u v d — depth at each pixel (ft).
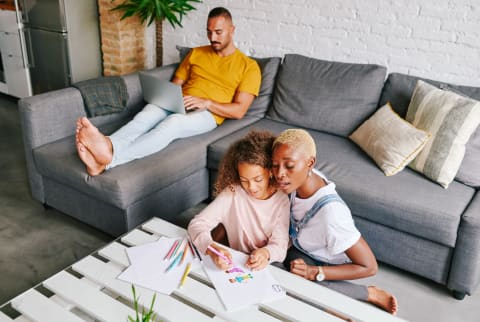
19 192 8.87
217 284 4.35
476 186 6.73
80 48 12.64
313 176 4.78
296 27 9.83
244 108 9.02
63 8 11.84
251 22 10.39
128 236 5.17
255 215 5.13
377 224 6.60
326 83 8.63
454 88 7.52
